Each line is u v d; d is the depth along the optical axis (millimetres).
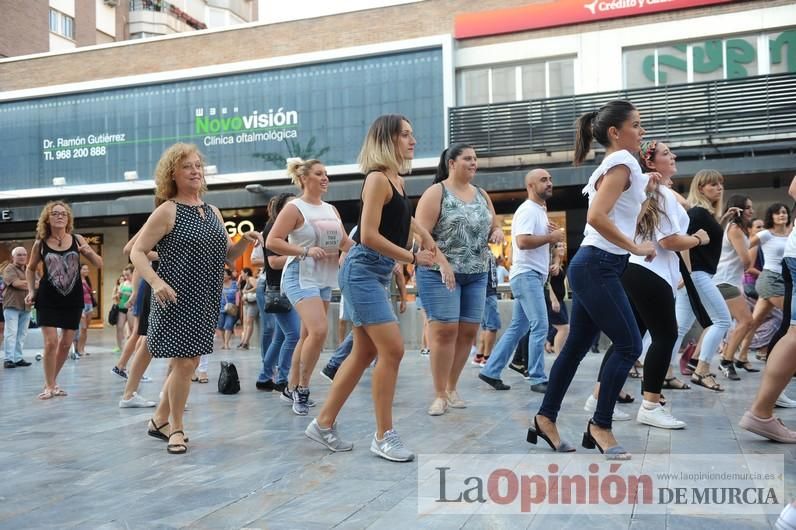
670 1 17266
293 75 20141
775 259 7152
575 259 3705
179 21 43594
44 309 6613
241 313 14930
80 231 24688
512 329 6281
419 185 17891
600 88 17875
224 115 20734
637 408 5125
